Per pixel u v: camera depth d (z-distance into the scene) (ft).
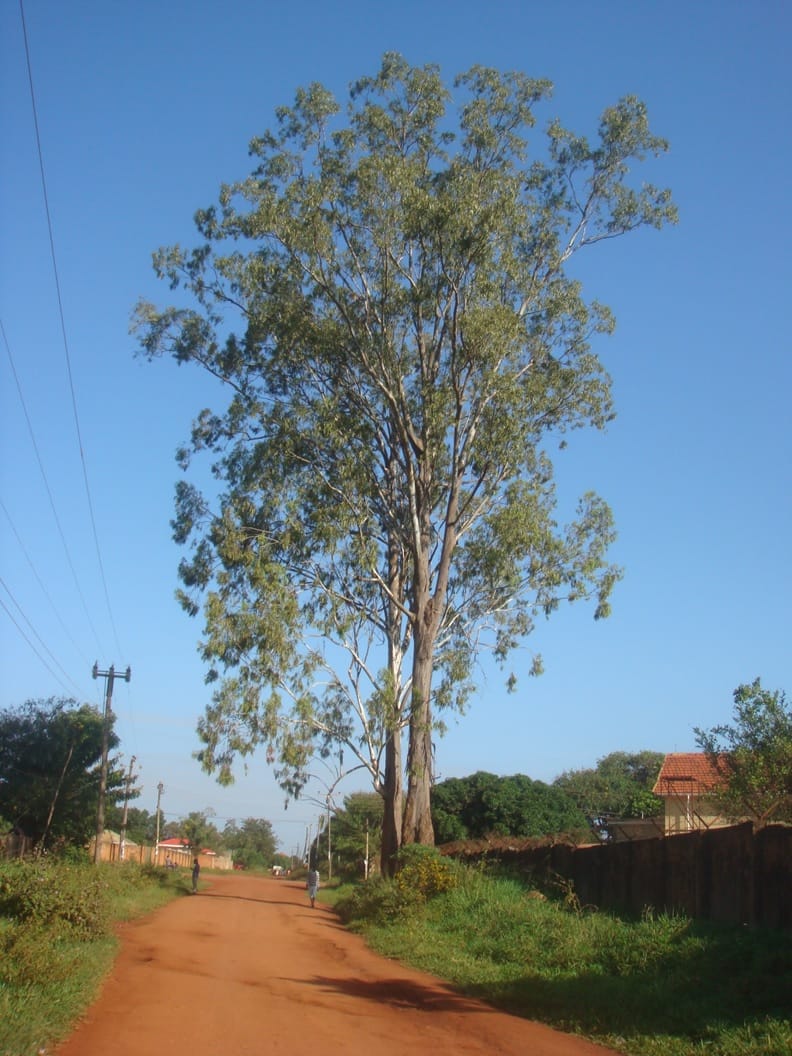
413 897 78.23
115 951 53.57
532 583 109.09
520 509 104.83
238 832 526.57
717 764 69.05
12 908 54.34
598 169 108.17
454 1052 33.81
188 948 60.39
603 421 110.42
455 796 143.54
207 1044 32.35
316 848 219.41
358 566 106.93
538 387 106.11
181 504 111.24
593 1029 37.96
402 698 105.40
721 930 47.88
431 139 107.14
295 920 91.04
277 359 108.27
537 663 110.52
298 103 105.60
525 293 107.86
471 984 49.75
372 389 109.29
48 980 38.86
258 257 106.63
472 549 109.19
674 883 59.41
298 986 47.80
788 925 46.03
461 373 104.22
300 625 101.50
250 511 105.19
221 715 99.45
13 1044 28.55
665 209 107.96
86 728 147.02
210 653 100.17
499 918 64.59
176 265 109.40
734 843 52.08
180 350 110.73
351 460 103.96
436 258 101.76
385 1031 37.29
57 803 140.05
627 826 122.01
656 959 45.62
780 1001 36.45
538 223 108.68
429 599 104.94
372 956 63.05
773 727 66.28
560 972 48.60
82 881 60.03
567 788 214.28
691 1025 35.78
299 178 106.01
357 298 106.11
